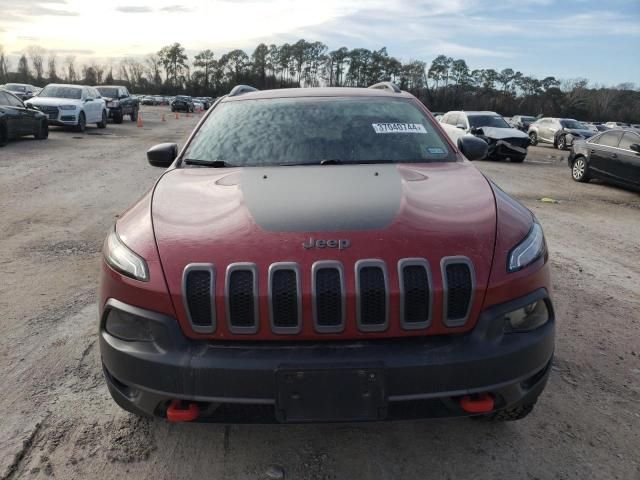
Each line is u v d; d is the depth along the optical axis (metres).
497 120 17.36
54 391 2.92
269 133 3.22
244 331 1.96
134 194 8.27
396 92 3.80
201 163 3.03
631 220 8.13
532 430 2.61
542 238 2.35
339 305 1.94
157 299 2.01
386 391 1.92
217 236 2.11
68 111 18.75
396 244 2.04
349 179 2.63
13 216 6.68
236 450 2.46
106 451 2.44
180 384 1.96
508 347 2.00
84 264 5.03
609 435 2.58
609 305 4.31
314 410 1.93
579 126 24.30
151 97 82.50
